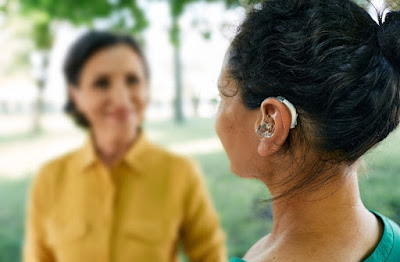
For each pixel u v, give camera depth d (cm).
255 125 73
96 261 163
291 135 70
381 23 70
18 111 2278
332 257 69
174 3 404
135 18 452
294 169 72
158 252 165
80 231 165
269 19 72
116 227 165
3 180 849
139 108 175
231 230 455
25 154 1111
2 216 619
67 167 175
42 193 173
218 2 302
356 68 65
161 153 176
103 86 167
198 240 172
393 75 68
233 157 80
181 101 1861
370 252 71
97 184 167
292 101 68
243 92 75
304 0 71
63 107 189
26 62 1748
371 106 66
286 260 70
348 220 71
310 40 67
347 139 67
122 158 169
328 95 65
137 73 171
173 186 169
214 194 584
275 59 69
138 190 168
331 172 70
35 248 174
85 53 165
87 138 174
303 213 72
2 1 478
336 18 68
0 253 486
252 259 74
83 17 468
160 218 167
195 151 976
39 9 480
